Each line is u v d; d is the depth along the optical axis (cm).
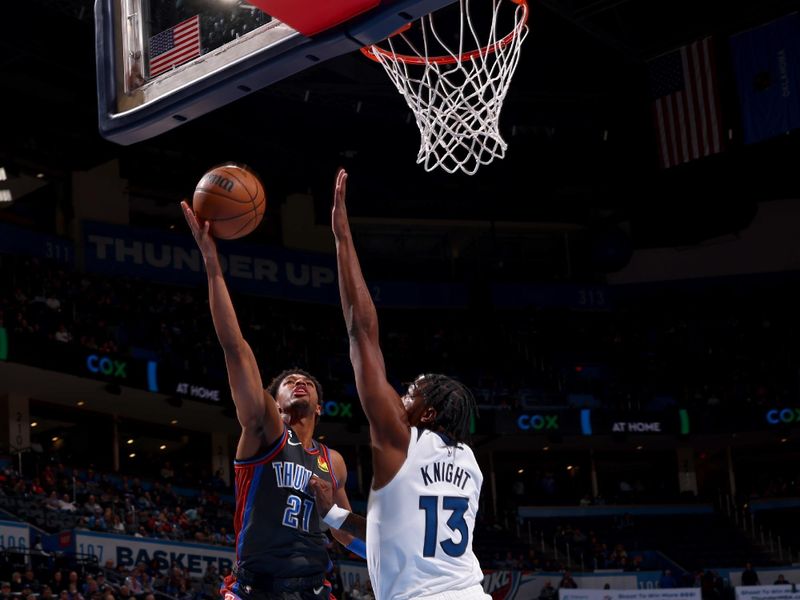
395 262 3675
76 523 2141
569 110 3297
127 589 1820
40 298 2634
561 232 3828
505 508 3444
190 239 3216
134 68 657
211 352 2939
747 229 3728
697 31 2798
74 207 3009
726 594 2794
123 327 2814
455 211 3669
